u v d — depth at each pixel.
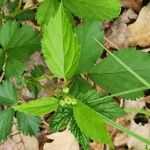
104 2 0.43
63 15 0.32
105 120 0.35
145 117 0.67
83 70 0.41
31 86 0.53
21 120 0.47
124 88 0.41
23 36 0.48
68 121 0.36
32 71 0.54
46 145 0.63
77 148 0.64
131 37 0.69
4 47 0.48
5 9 0.60
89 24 0.42
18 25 0.48
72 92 0.41
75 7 0.44
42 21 0.47
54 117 0.36
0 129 0.46
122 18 0.69
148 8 0.69
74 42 0.32
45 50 0.33
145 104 0.67
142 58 0.41
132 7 0.70
